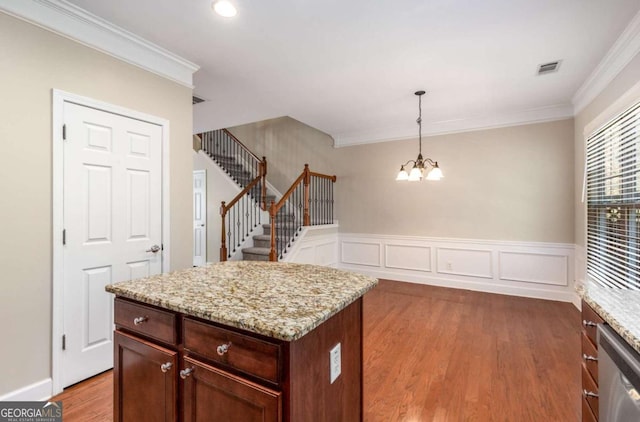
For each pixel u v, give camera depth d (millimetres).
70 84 2041
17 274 1825
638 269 2176
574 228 3830
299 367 1008
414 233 4887
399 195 5000
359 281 1526
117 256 2297
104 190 2225
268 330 964
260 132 6551
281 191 6270
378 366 2381
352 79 3082
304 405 1032
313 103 3773
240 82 3164
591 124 3037
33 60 1881
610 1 1926
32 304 1884
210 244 6059
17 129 1823
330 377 1200
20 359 1837
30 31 1869
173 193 2660
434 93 3459
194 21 2148
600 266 2912
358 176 5359
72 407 1871
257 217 5629
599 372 1150
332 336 1222
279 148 6297
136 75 2402
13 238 1810
